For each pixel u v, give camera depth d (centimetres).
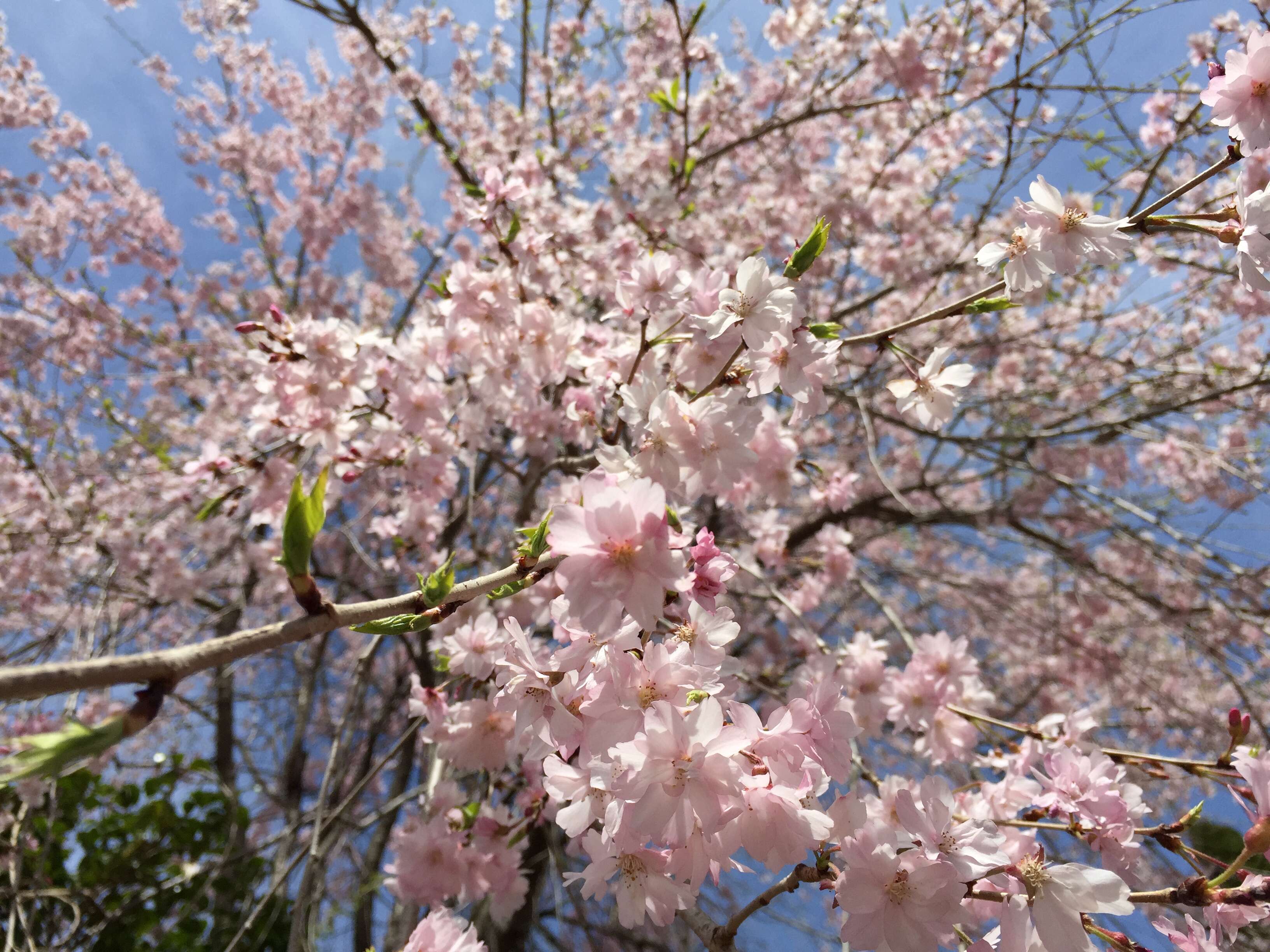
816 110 438
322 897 460
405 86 535
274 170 763
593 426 256
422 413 291
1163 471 609
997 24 434
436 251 604
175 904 474
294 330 254
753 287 158
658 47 537
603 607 113
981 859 119
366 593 556
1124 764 180
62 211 689
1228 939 130
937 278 457
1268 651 480
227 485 283
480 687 224
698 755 112
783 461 263
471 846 230
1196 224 138
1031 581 791
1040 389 608
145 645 682
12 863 379
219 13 612
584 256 381
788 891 134
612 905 528
